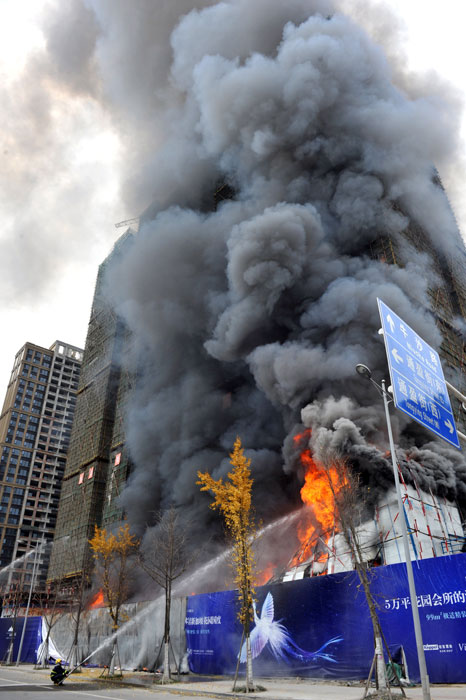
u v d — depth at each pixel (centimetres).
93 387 11794
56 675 2423
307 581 2416
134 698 1752
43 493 14775
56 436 15838
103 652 3744
